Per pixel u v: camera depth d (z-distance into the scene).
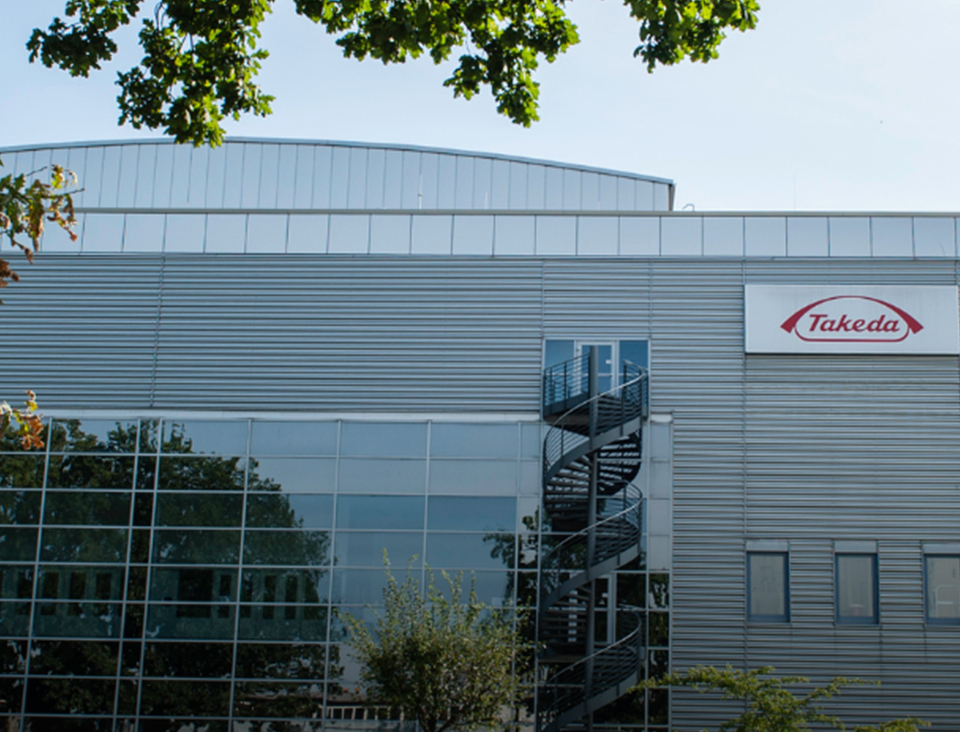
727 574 23.08
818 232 24.67
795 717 16.98
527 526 23.36
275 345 24.83
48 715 22.88
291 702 22.69
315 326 24.89
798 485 23.52
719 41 10.20
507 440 23.91
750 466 23.62
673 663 22.64
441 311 24.80
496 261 24.97
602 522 21.33
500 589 23.03
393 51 10.42
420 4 9.84
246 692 22.81
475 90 10.88
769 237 24.72
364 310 24.91
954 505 23.33
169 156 34.72
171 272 25.38
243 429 24.34
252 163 34.28
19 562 23.69
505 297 24.78
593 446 21.48
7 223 7.23
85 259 25.55
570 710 20.72
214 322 25.05
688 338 24.36
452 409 24.22
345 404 24.39
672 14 9.64
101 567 23.58
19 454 24.23
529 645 20.50
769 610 23.00
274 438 24.27
